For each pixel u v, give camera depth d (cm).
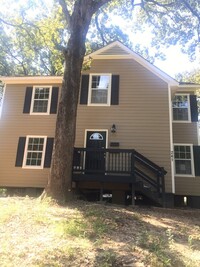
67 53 1121
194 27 1636
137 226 715
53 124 1498
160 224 791
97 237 570
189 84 1589
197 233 747
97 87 1507
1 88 2731
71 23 1170
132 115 1441
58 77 1551
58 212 765
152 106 1445
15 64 2656
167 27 1706
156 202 1215
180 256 525
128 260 469
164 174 1259
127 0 1659
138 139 1404
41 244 508
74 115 1056
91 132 1441
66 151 1009
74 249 490
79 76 1111
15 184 1436
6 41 2091
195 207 1439
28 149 1480
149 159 1371
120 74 1512
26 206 807
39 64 2675
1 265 421
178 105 1620
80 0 1190
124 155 1348
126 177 1228
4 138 1502
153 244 550
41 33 1631
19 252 468
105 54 1546
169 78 1477
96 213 773
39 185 1421
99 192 1361
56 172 986
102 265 440
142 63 1516
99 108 1468
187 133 1562
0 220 631
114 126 1430
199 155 1512
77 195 1276
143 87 1477
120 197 1321
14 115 1534
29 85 1587
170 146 1381
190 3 1535
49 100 1539
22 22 1603
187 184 1474
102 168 1335
